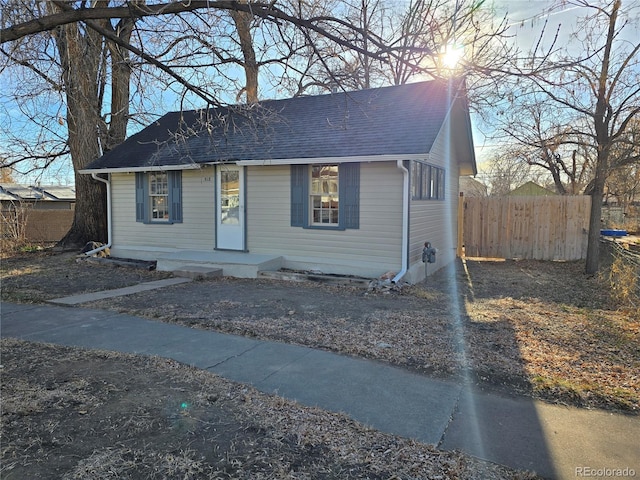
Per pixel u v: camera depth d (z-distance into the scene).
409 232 8.62
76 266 11.32
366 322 5.88
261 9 4.30
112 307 6.81
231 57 5.45
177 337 5.27
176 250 11.63
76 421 3.11
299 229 9.80
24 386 3.73
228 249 10.80
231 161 9.73
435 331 5.45
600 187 9.77
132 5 4.15
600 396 3.62
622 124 9.00
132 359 4.47
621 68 8.49
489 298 7.66
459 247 13.62
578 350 4.74
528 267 11.52
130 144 13.09
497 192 33.91
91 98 8.75
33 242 17.42
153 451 2.73
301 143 9.66
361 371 4.18
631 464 2.67
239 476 2.50
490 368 4.23
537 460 2.71
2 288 8.45
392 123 9.40
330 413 3.31
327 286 8.50
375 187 8.85
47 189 29.98
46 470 2.53
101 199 14.46
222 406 3.40
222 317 6.14
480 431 3.06
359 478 2.51
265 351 4.75
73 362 4.38
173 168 10.75
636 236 17.95
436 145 10.45
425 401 3.54
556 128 12.05
